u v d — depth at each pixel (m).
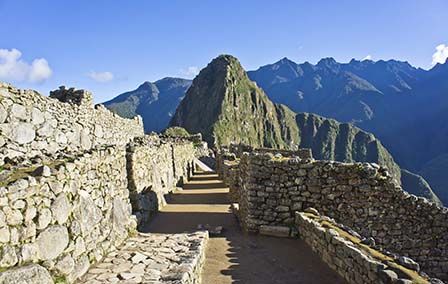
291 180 11.59
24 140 11.22
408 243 11.59
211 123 165.88
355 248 7.43
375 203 11.54
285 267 8.78
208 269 8.71
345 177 11.55
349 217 11.49
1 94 10.15
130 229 9.92
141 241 9.17
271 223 11.55
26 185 4.89
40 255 5.10
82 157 7.00
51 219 5.47
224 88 183.12
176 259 7.56
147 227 12.06
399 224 11.57
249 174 11.68
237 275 8.35
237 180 16.11
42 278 4.92
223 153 31.33
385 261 6.65
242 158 13.26
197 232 10.50
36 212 5.09
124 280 6.20
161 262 7.32
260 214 11.60
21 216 4.73
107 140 21.14
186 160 28.06
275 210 11.57
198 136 55.44
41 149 12.30
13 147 10.58
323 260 9.02
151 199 13.82
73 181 6.37
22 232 4.73
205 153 52.69
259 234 11.48
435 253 11.61
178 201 17.53
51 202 5.51
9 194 4.52
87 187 7.06
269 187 11.60
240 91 191.00
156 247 8.56
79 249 6.36
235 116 177.88
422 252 11.62
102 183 7.99
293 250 10.02
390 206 11.57
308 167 11.57
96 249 7.23
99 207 7.64
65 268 5.71
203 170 38.53
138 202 11.74
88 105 17.66
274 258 9.41
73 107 15.58
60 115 14.09
